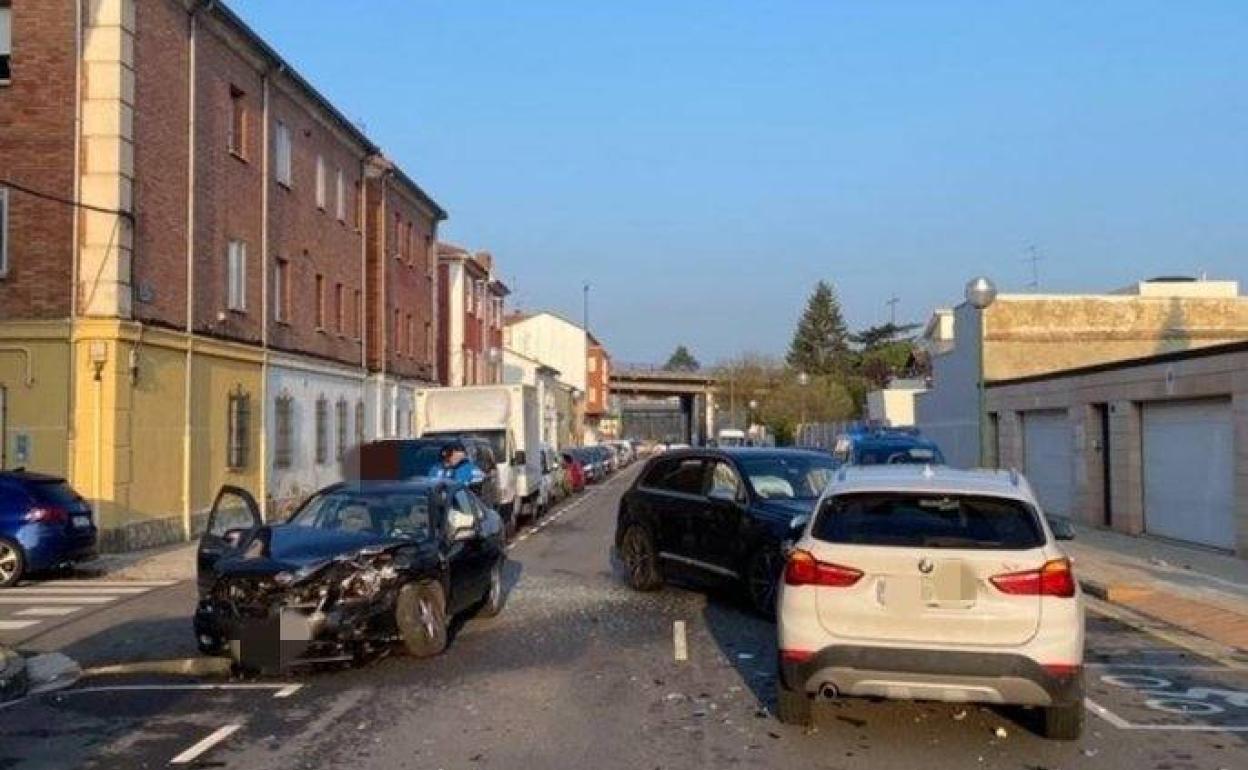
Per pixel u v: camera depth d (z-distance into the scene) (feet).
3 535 53.36
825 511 25.50
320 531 35.22
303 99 98.63
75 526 55.83
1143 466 71.77
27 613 45.34
